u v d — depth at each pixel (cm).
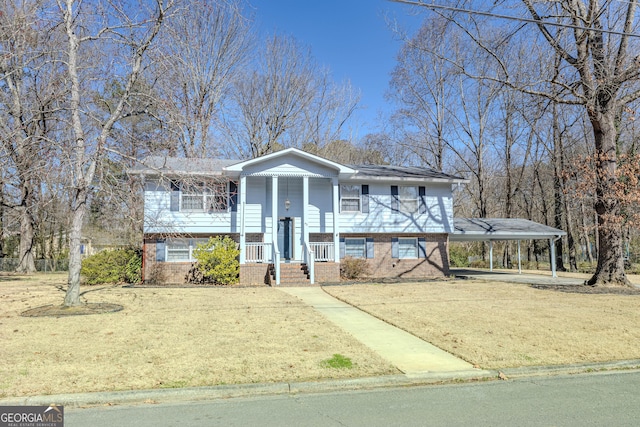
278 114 3644
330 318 1102
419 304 1311
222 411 527
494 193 4628
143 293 1542
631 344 849
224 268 1872
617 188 1733
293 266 1936
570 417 499
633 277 2473
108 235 2366
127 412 525
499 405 545
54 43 1204
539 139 3397
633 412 517
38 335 861
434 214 2347
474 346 830
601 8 1602
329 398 580
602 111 1734
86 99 1238
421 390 617
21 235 3100
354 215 2230
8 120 1219
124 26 1155
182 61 1342
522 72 2464
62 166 1109
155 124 1298
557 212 3356
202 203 2017
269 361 714
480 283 1958
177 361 703
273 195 1964
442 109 3762
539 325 1009
